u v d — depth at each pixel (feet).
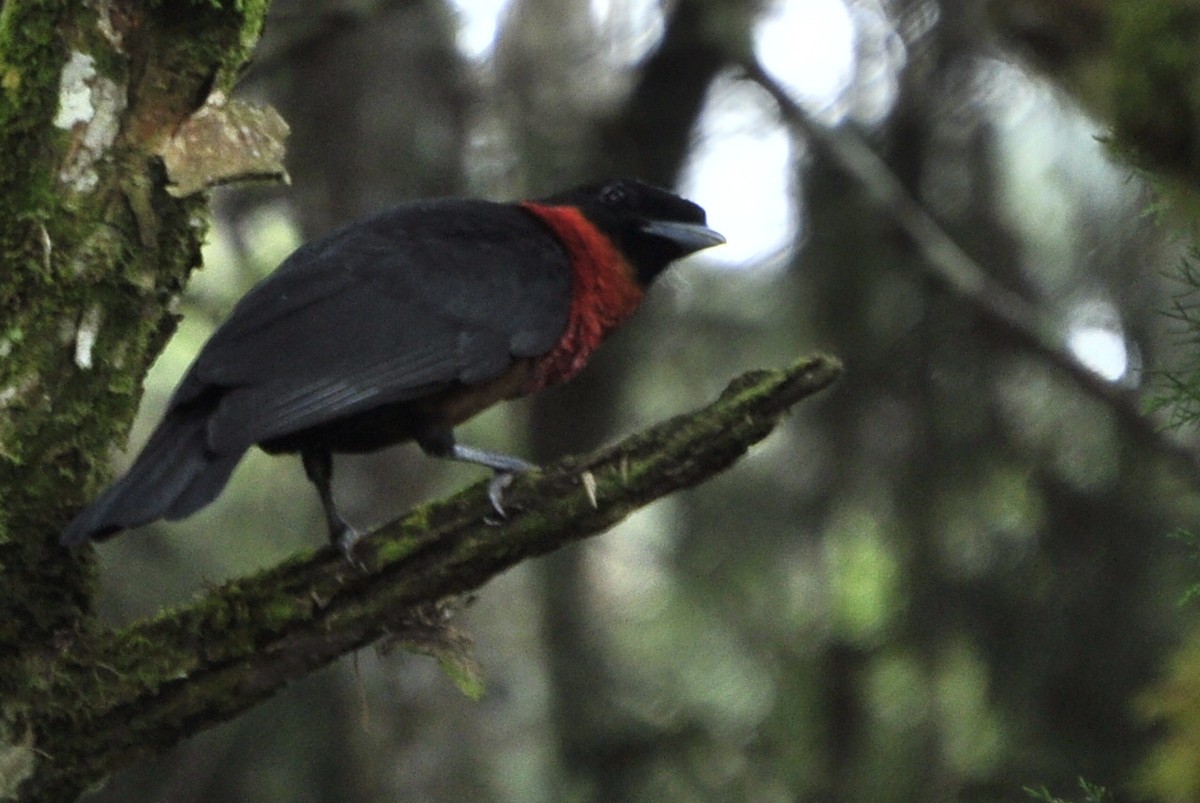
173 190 22.66
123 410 23.12
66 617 22.53
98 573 23.12
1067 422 40.75
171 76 22.80
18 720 22.12
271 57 40.45
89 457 22.82
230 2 22.93
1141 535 39.65
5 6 22.63
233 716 22.89
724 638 43.11
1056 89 32.81
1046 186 42.47
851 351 41.34
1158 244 39.29
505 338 28.32
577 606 45.85
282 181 23.16
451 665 23.20
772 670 42.47
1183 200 20.45
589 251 30.55
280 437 26.43
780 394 22.24
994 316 39.17
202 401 24.12
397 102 45.06
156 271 23.09
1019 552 40.37
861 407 41.37
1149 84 19.90
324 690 43.91
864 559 42.47
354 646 22.82
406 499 45.60
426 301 27.61
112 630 22.70
